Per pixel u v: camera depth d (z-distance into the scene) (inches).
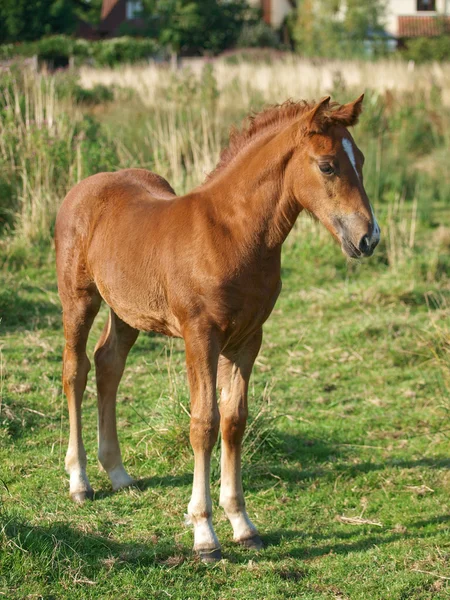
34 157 399.5
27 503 177.8
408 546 168.2
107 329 192.7
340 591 150.4
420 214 450.9
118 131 505.4
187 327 157.3
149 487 191.5
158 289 164.1
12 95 449.1
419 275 354.9
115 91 700.7
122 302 174.2
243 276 154.8
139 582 149.6
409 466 208.4
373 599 147.8
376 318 311.3
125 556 157.8
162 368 266.5
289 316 322.3
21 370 254.8
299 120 154.4
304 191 153.6
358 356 283.4
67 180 402.3
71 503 181.6
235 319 156.2
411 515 183.9
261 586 150.9
